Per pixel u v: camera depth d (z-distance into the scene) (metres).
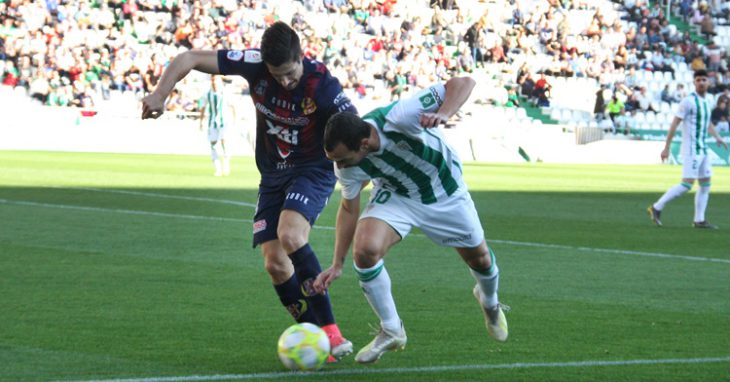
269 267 10.80
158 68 56.69
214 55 10.55
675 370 10.06
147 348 10.66
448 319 12.78
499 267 17.66
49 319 12.16
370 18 65.81
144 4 59.91
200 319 12.38
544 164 57.47
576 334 11.95
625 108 68.62
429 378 9.63
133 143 54.94
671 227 25.33
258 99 10.73
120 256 17.73
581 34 71.62
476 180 40.91
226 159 38.62
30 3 56.03
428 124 9.46
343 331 11.98
